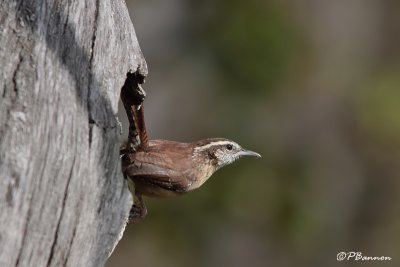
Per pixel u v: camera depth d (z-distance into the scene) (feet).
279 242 91.04
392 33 115.03
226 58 92.43
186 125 94.02
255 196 88.74
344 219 100.99
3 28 33.32
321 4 108.78
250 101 92.17
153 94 95.45
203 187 86.79
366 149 104.83
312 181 96.68
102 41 35.83
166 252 87.20
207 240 87.81
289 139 96.63
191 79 94.99
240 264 88.84
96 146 32.17
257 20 91.66
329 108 102.42
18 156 29.14
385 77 108.27
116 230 32.81
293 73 95.50
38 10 34.42
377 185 104.58
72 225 30.19
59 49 33.71
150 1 97.60
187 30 95.86
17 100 30.86
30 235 28.55
